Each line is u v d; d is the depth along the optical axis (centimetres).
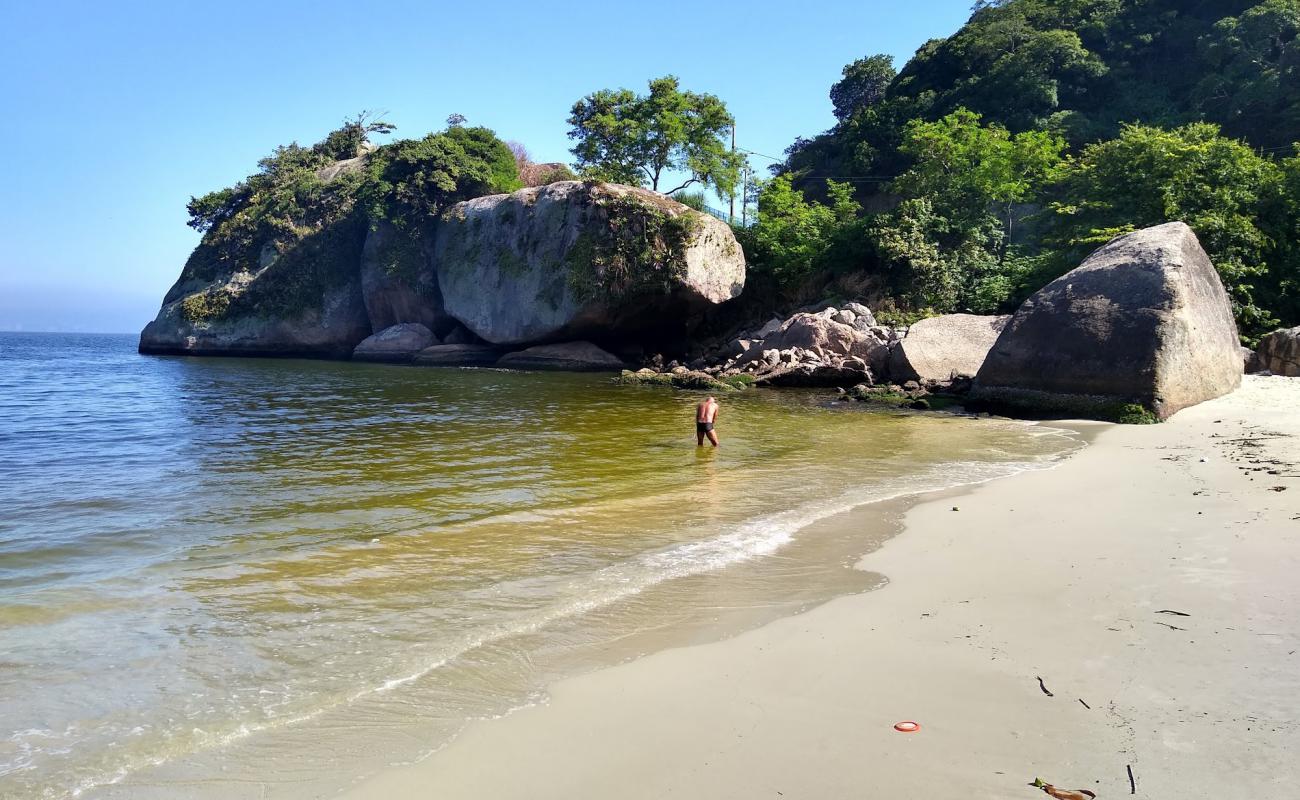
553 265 3928
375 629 599
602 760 400
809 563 749
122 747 428
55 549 829
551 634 582
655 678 498
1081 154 3944
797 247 4091
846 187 4638
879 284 3797
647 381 3036
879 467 1280
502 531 896
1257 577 634
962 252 3781
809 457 1389
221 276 5178
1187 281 1862
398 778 391
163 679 514
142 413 2106
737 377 2878
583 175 4566
